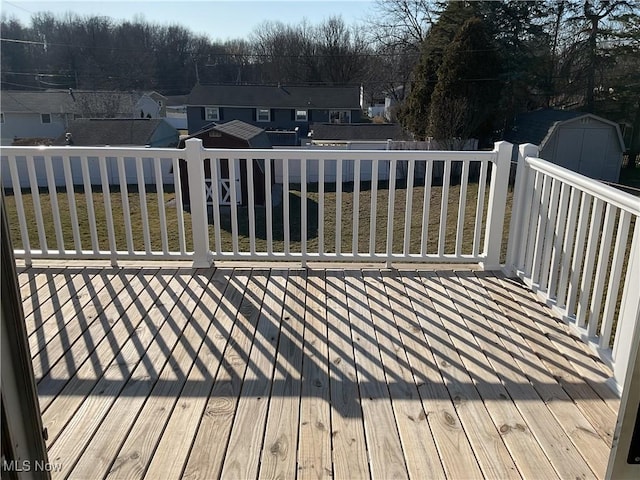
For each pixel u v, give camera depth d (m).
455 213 10.17
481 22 15.02
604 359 2.39
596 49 15.90
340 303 3.05
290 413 2.02
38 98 26.66
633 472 1.36
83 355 2.43
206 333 2.66
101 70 27.50
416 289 3.27
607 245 2.42
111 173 13.34
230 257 3.63
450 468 1.73
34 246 7.60
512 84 15.66
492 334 2.69
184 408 2.04
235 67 31.66
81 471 1.70
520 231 3.43
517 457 1.79
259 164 10.66
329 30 29.22
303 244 3.59
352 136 19.33
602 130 14.77
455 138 15.38
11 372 1.05
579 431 1.93
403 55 22.98
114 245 3.59
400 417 2.00
